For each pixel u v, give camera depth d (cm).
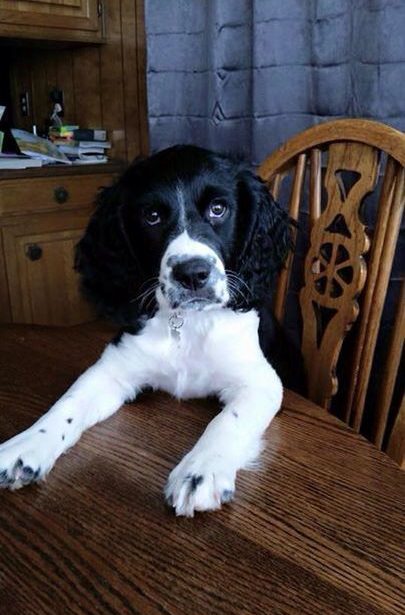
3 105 311
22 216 244
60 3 244
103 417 96
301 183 124
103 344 120
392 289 150
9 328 129
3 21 230
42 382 105
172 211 111
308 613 52
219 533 63
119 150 276
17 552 60
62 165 251
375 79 154
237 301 116
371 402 155
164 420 94
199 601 53
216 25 189
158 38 209
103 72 271
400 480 72
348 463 77
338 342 107
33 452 78
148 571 57
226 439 83
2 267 244
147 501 70
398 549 60
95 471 77
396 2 146
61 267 261
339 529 63
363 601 53
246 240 121
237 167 121
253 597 54
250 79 188
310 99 174
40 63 299
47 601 53
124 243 118
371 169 103
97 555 60
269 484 72
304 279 117
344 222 111
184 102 212
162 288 107
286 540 62
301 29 170
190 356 109
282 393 103
